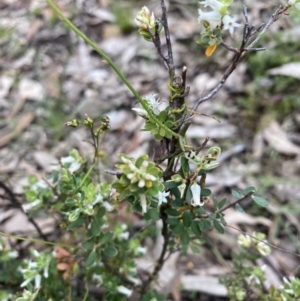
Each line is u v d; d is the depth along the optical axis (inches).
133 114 19.5
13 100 20.9
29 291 9.2
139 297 11.7
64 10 25.5
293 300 9.4
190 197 7.8
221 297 13.4
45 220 14.6
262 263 13.8
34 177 11.0
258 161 17.0
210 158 7.6
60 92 20.8
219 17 7.2
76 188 8.8
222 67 20.5
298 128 17.8
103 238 9.2
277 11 7.7
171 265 13.9
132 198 7.4
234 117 18.5
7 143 19.0
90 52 23.1
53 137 18.9
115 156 17.8
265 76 19.4
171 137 8.1
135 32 23.7
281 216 15.2
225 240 14.5
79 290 11.4
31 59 23.0
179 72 21.0
